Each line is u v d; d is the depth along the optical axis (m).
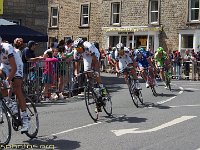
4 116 6.27
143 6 30.12
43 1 19.88
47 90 12.09
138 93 10.69
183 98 12.52
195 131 7.40
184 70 23.12
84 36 33.34
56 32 35.25
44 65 11.95
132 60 10.80
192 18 28.11
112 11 31.86
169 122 8.33
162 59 14.96
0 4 16.89
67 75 12.77
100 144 6.48
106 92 8.99
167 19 29.05
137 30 30.02
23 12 19.28
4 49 6.32
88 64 8.75
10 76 6.30
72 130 7.66
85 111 10.05
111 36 31.89
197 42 27.64
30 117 6.95
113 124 8.22
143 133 7.28
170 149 6.10
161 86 16.48
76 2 33.84
